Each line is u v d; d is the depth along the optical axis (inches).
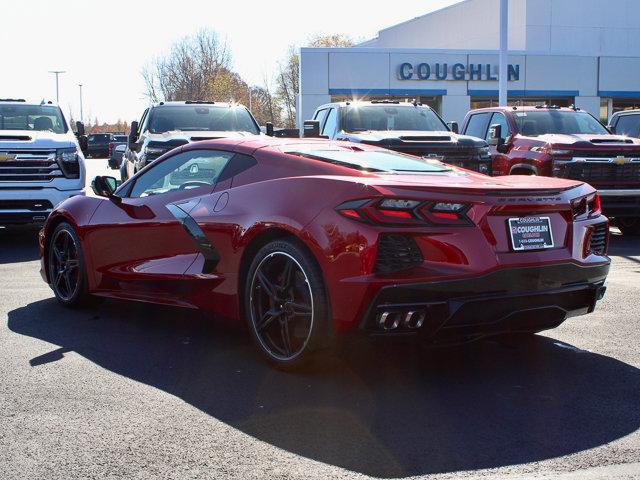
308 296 158.9
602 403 149.3
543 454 124.0
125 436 130.7
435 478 114.4
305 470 117.3
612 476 115.0
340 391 155.4
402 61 1268.5
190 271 189.6
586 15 1513.3
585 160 402.0
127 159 530.3
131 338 197.8
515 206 156.5
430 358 179.5
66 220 232.5
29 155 385.1
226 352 184.1
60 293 237.0
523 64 1304.1
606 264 173.9
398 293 147.0
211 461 120.6
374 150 201.9
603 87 1338.6
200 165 199.0
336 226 152.3
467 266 150.6
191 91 2511.1
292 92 2957.7
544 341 196.5
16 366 172.1
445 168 189.3
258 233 169.8
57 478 114.0
